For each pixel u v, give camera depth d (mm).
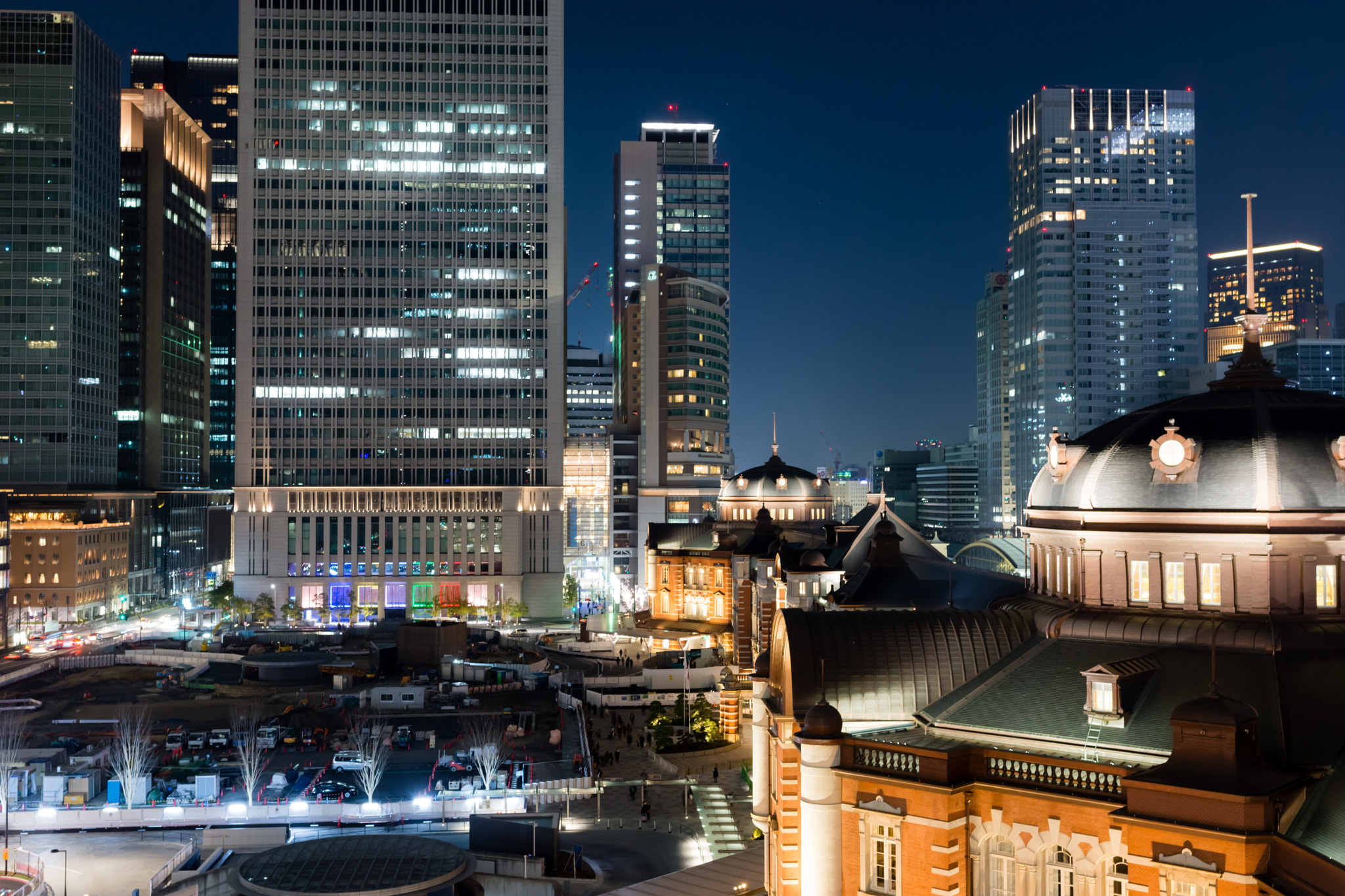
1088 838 40281
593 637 172000
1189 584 47750
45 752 95375
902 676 50531
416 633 157375
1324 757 39844
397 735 108812
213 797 85875
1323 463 46156
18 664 158875
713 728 103188
